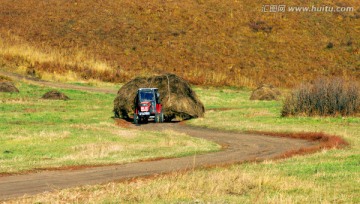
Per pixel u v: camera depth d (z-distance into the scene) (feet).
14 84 317.22
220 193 69.62
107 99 293.23
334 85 198.18
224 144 140.46
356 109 194.29
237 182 75.05
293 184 74.54
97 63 408.26
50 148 124.16
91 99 288.92
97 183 81.71
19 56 404.98
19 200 68.33
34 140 136.26
